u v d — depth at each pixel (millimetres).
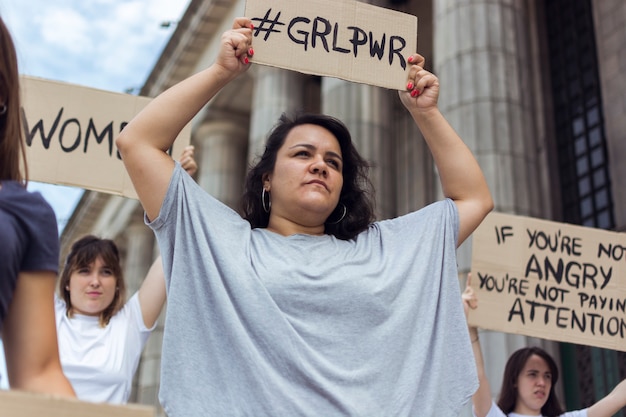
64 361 4344
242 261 2951
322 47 3492
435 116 3484
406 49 3586
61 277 4691
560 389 10719
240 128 19219
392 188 12250
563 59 13414
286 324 2812
